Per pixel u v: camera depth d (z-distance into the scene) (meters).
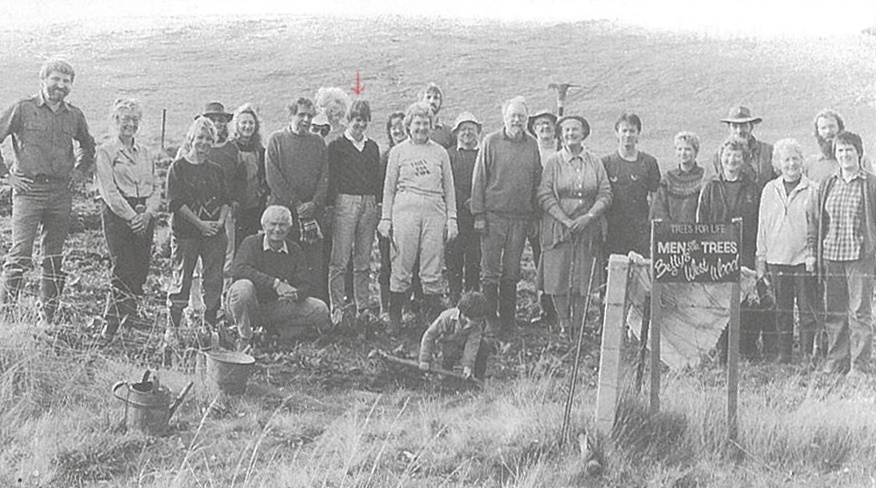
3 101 13.71
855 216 8.17
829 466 6.25
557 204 9.28
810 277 8.48
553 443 6.27
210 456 6.12
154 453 6.15
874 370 8.09
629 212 9.37
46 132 8.10
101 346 7.81
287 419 6.78
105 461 6.02
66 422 6.45
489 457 6.18
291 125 9.00
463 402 7.46
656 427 6.50
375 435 6.57
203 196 8.33
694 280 6.49
